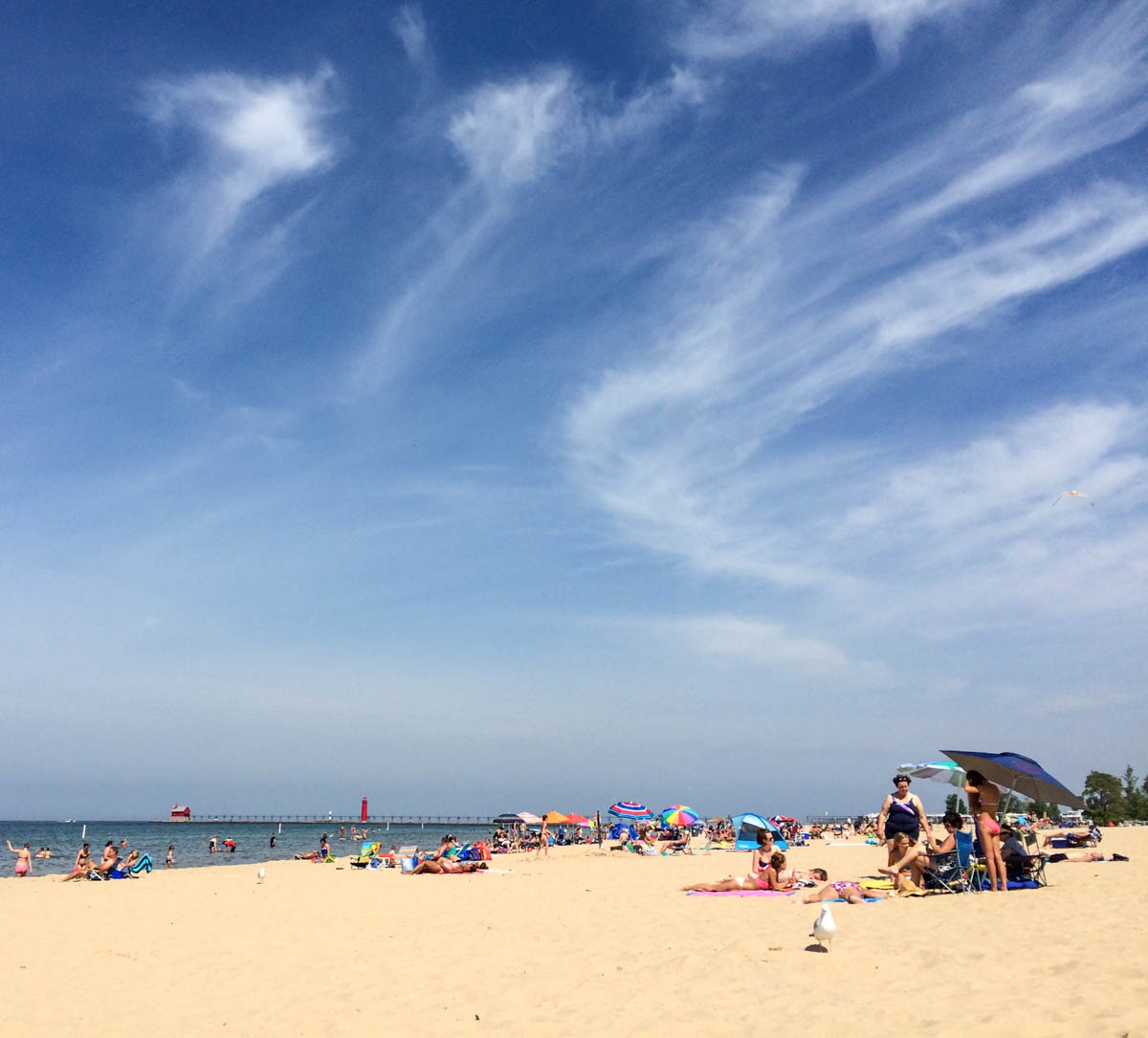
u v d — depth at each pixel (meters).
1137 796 72.06
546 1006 7.11
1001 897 11.64
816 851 30.67
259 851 61.59
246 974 9.25
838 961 7.90
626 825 42.25
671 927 10.85
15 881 24.92
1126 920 9.39
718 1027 6.11
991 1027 5.56
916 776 17.59
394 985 8.29
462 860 25.36
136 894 19.05
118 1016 7.55
